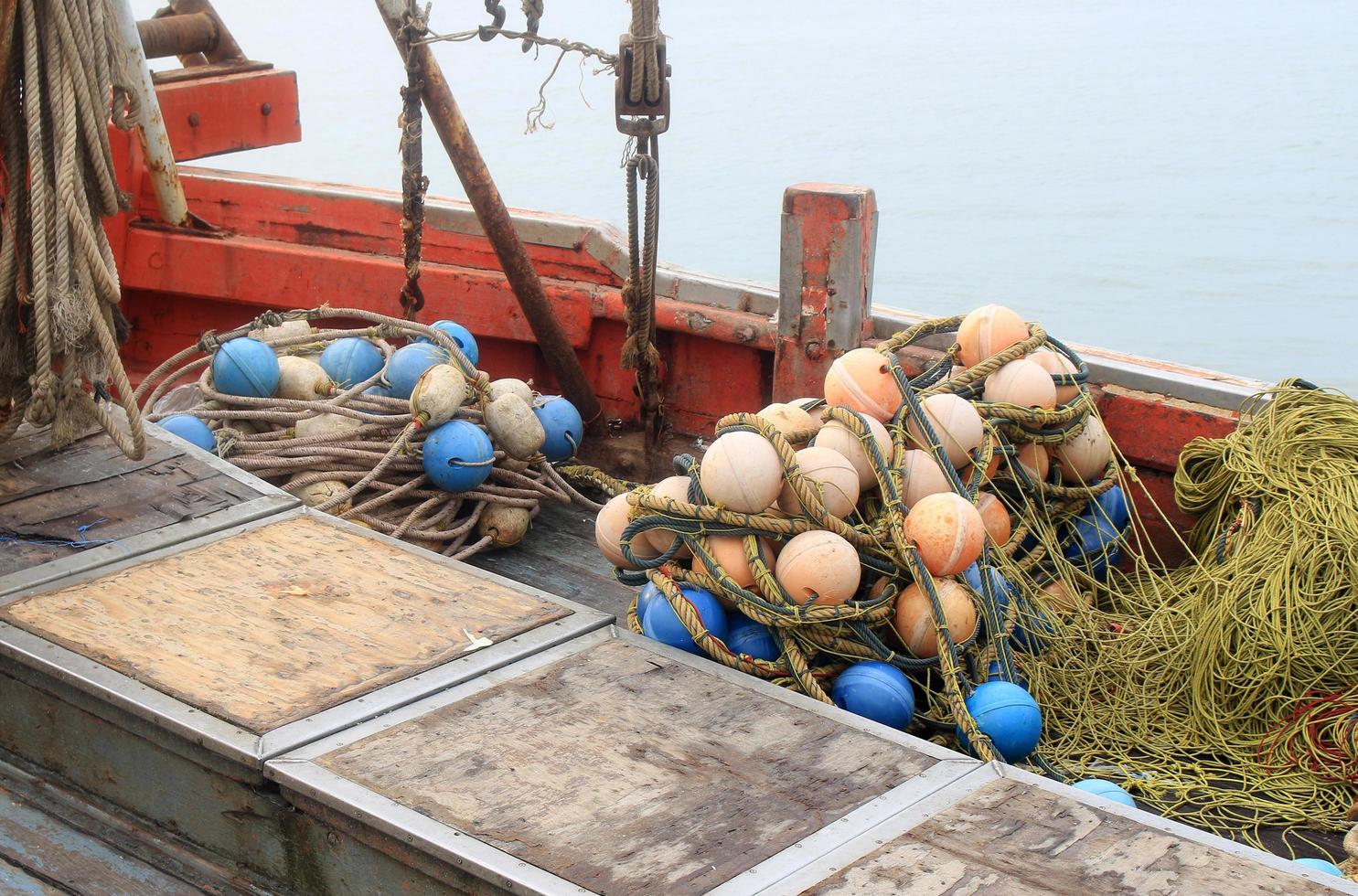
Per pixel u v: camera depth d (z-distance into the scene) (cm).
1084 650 393
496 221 521
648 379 539
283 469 480
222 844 301
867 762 286
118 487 407
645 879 245
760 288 547
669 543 367
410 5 489
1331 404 422
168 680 309
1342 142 7394
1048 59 11025
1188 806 341
